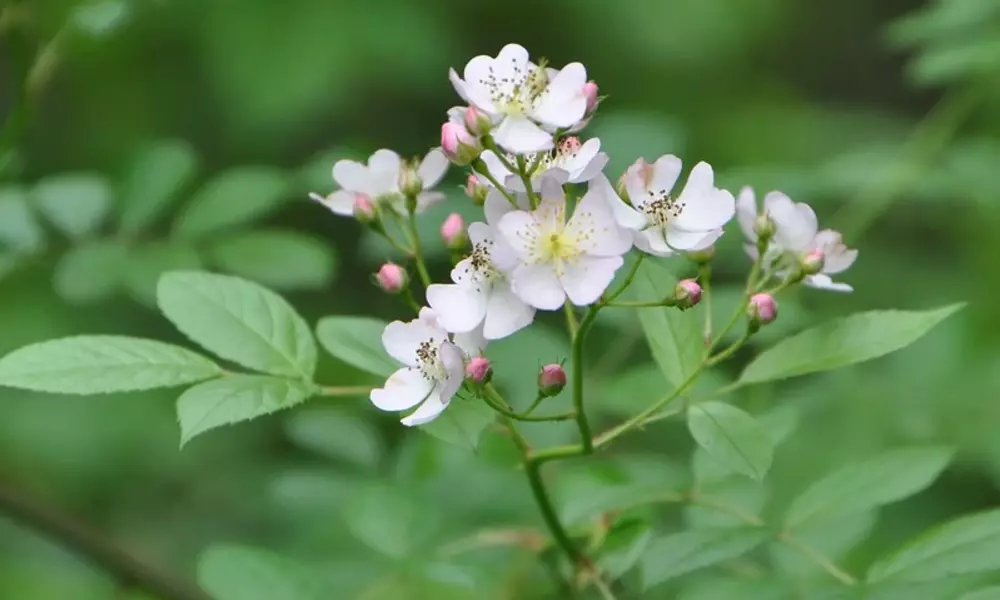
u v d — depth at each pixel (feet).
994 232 3.76
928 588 2.60
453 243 2.75
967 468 3.17
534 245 2.60
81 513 3.68
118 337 2.70
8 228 3.07
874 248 3.83
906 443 3.08
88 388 2.66
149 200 3.08
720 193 2.66
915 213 3.85
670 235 2.65
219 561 2.77
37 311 3.64
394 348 2.65
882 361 3.18
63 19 3.11
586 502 2.80
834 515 2.70
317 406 3.53
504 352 3.00
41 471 3.72
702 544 2.65
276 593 2.76
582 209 2.61
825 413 3.10
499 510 3.00
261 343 2.73
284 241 3.06
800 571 2.69
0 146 3.08
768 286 3.00
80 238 3.07
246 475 3.78
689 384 2.70
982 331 3.48
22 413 3.80
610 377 3.02
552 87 2.65
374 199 2.79
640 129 3.12
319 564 3.00
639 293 2.76
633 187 2.66
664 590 2.86
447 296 2.63
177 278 2.75
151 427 3.85
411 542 2.92
